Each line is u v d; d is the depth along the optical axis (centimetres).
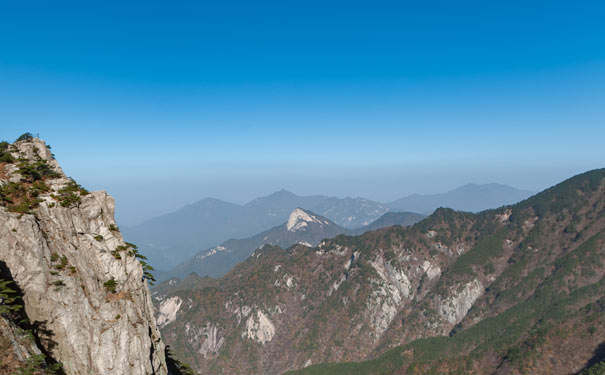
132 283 6606
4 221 5331
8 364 4631
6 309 4891
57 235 5878
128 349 6016
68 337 5534
